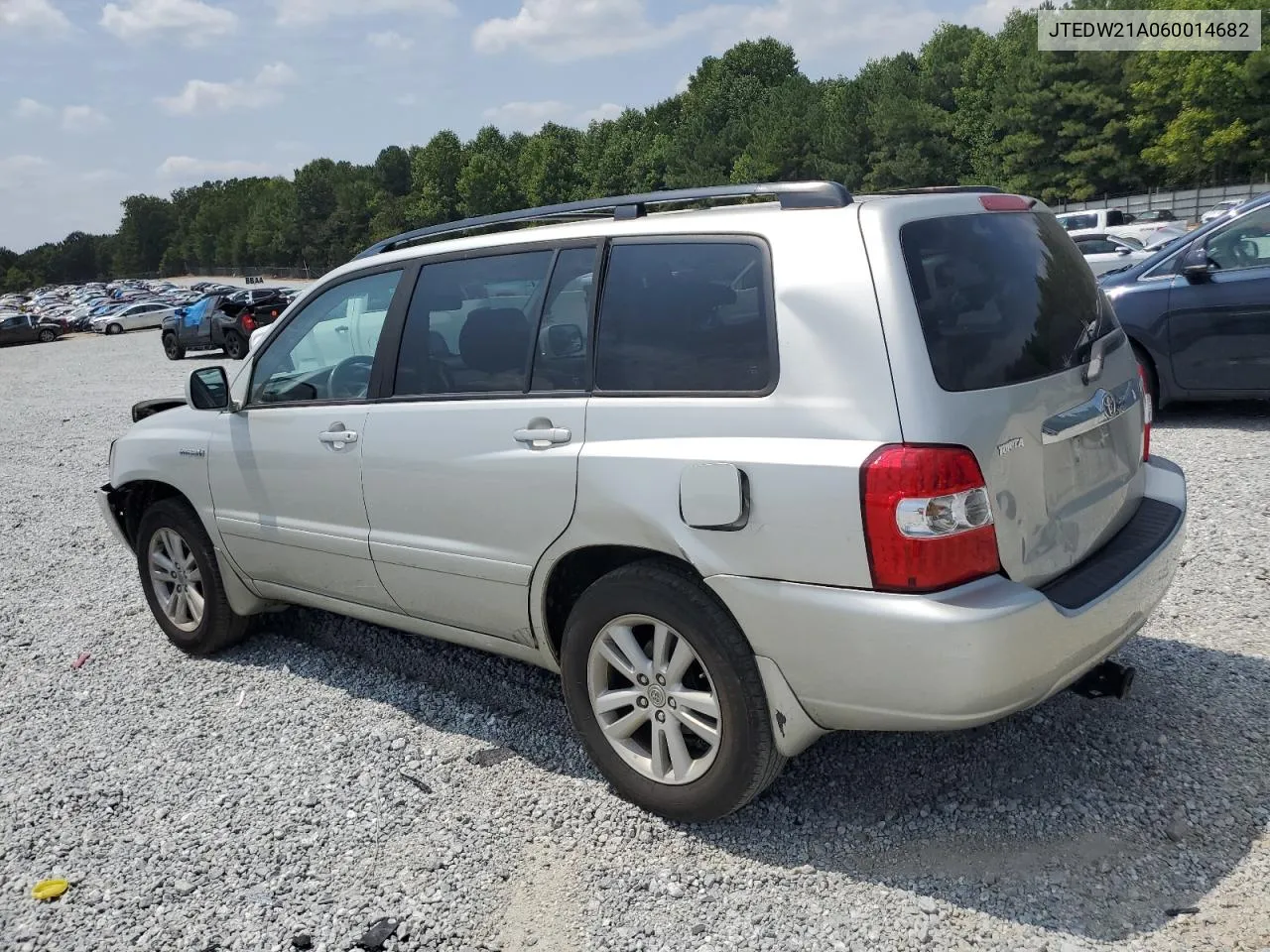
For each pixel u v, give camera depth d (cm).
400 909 313
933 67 7094
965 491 280
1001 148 6231
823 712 304
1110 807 330
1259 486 645
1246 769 344
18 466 1209
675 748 333
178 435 505
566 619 376
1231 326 802
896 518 278
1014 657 280
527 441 354
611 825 346
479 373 378
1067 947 273
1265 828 314
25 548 805
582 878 321
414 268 409
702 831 338
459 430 375
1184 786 337
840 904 297
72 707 484
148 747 434
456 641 413
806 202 314
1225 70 4869
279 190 16138
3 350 4738
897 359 284
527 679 465
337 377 435
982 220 327
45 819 382
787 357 301
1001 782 349
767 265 310
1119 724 377
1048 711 390
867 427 285
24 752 441
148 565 541
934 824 330
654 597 324
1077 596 303
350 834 355
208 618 513
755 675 312
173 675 511
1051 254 346
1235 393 816
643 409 327
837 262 297
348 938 302
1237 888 290
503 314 373
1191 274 818
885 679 287
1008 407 294
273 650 529
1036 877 301
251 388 470
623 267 344
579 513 340
